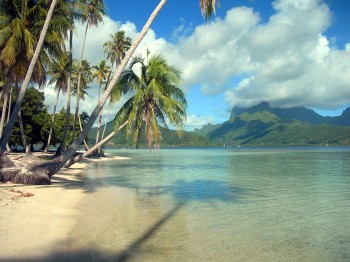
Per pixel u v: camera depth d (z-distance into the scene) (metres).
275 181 25.84
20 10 23.48
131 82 22.81
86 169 38.75
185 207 15.23
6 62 21.59
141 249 9.26
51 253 8.46
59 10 23.62
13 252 8.28
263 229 11.44
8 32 21.80
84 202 15.87
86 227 11.22
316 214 13.78
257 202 16.56
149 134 21.91
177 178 28.38
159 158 72.25
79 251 8.84
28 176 19.28
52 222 11.38
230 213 13.93
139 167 42.47
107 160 62.00
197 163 52.09
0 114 57.41
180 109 22.67
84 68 58.94
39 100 67.56
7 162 19.34
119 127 21.66
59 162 19.95
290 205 15.78
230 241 10.08
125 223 12.11
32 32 23.42
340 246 9.66
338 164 46.59
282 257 8.75
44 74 24.69
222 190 20.83
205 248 9.41
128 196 18.28
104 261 8.29
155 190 20.78
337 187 22.12
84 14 26.83
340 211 14.38
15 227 10.32
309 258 8.69
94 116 18.61
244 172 34.34
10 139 63.09
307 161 55.41
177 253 8.98
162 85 22.36
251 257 8.73
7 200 14.32
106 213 13.69
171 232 10.99
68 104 31.11
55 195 16.89
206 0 16.05
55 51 24.28
